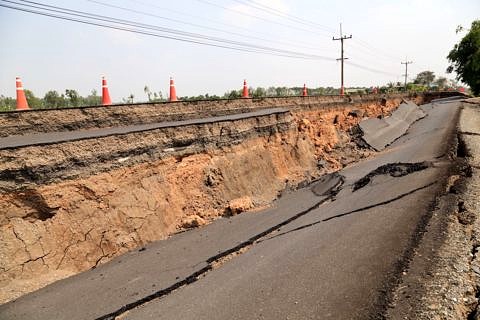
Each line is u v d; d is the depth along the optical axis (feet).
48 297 22.50
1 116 30.17
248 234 31.53
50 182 26.86
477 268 17.92
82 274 25.79
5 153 24.86
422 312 15.02
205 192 39.58
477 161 39.06
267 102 66.59
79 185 28.45
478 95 170.40
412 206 28.78
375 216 28.81
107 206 29.76
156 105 43.91
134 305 21.25
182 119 47.32
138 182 33.17
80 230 27.37
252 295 20.24
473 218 23.58
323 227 29.30
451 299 15.53
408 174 41.11
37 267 24.34
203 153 41.47
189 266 26.07
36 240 25.02
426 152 54.13
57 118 33.88
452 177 33.81
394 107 123.34
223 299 20.38
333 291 18.98
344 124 87.40
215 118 48.24
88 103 58.54
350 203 35.12
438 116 111.24
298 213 35.88
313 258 23.43
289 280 21.13
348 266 21.30
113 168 31.32
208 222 36.19
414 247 21.40
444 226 23.24
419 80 423.23
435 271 18.07
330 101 90.58
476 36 149.38
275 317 17.71
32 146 26.35
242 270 23.97
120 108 39.45
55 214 26.68
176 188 36.96
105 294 22.76
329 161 65.05
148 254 28.81
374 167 52.08
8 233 24.13
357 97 109.40
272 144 54.95
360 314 16.42
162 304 21.04
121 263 27.37
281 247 26.84
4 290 22.29
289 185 51.24
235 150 45.98
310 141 67.41
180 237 32.50
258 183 47.03
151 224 32.17
